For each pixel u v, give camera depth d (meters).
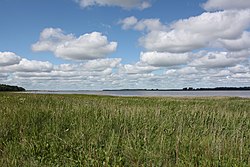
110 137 6.57
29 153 5.69
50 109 10.38
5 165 4.91
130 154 5.41
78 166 5.07
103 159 5.24
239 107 17.36
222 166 4.86
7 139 6.68
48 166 5.12
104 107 11.80
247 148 5.81
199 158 5.15
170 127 8.02
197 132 7.55
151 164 4.96
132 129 7.66
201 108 13.27
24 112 9.48
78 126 7.77
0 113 9.27
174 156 5.52
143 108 12.20
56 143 6.19
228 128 8.52
